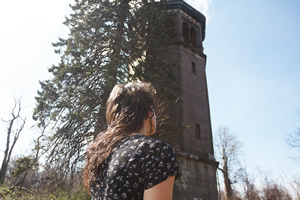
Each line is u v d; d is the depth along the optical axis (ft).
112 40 46.62
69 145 40.42
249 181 118.73
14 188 21.68
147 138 3.43
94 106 39.96
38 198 22.44
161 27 54.54
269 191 107.86
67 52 44.98
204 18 86.33
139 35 51.93
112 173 3.21
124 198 2.99
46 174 38.37
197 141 61.93
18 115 60.59
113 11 49.37
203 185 55.83
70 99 41.52
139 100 3.91
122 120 3.77
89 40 45.32
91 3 50.83
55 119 41.47
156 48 53.06
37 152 40.29
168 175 2.95
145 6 53.88
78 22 48.42
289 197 42.63
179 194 50.98
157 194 2.81
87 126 40.83
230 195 108.06
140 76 43.47
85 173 3.90
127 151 3.30
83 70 43.27
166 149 3.18
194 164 56.95
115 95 4.12
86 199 28.25
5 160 49.49
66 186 33.40
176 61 70.95
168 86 48.39
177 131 45.70
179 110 63.16
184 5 80.33
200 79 73.31
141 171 3.05
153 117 3.97
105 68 40.93
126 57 47.44
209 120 68.59
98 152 3.70
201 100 69.62
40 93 45.85
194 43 81.30
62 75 43.91
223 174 113.60
